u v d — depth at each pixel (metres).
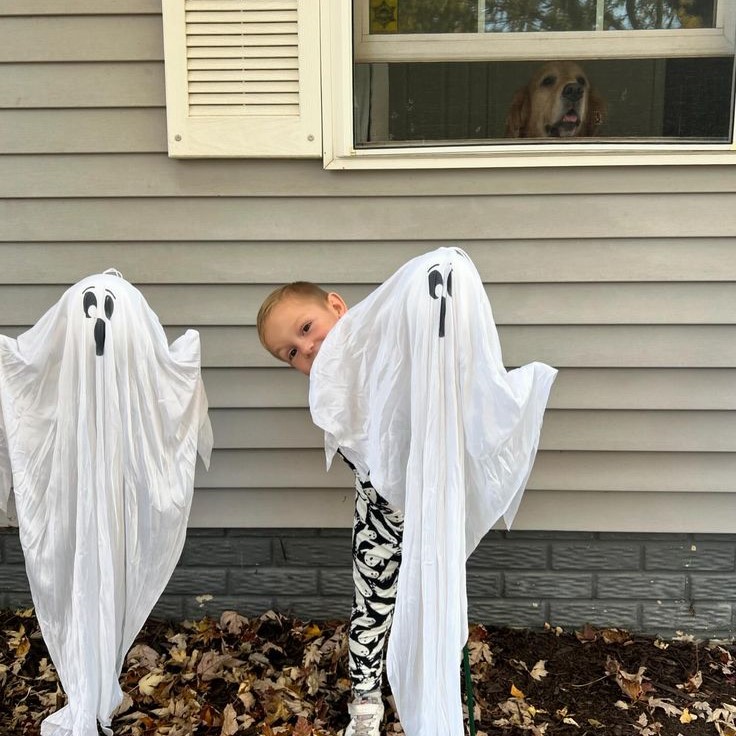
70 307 2.04
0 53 2.72
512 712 2.61
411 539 1.96
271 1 2.66
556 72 2.70
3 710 2.60
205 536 3.09
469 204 2.78
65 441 2.09
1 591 3.13
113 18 2.71
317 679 2.73
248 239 2.83
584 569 3.05
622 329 2.85
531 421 1.98
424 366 1.91
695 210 2.75
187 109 2.71
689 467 2.94
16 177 2.80
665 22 2.66
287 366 2.91
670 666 2.88
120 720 2.54
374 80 2.73
